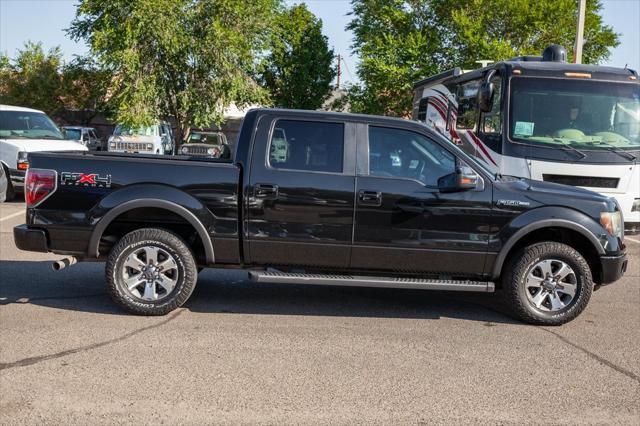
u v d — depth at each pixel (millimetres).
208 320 6215
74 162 6168
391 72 25984
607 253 6340
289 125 6301
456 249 6238
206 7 23797
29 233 6160
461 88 12586
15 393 4391
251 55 25000
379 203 6164
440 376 4938
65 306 6535
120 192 6133
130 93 22562
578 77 9742
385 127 6324
